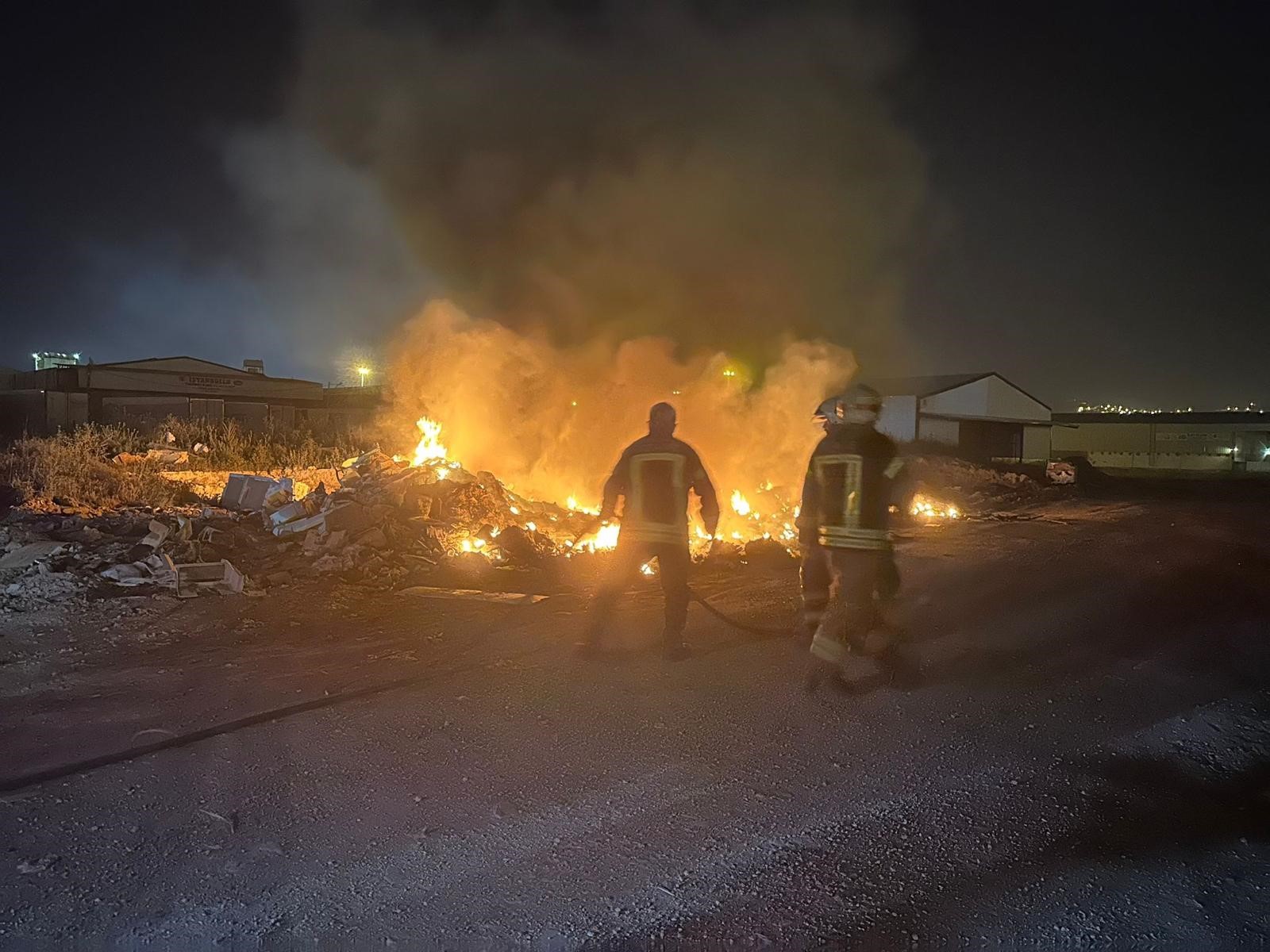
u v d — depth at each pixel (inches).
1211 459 2933.1
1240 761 210.8
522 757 204.7
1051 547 643.5
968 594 422.0
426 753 206.7
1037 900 147.5
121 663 284.4
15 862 156.3
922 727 227.6
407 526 501.0
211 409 1435.8
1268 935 138.0
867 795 186.7
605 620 288.0
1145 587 448.8
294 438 975.0
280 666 279.7
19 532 433.4
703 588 437.1
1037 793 189.0
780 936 136.5
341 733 219.1
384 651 298.2
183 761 201.6
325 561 437.1
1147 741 222.2
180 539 434.0
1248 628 353.7
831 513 266.4
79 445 718.5
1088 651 311.3
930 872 156.0
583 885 150.4
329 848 162.4
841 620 265.1
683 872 154.9
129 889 148.6
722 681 262.7
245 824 171.3
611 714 233.8
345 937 135.6
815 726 227.1
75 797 182.2
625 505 284.0
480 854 160.4
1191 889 151.3
